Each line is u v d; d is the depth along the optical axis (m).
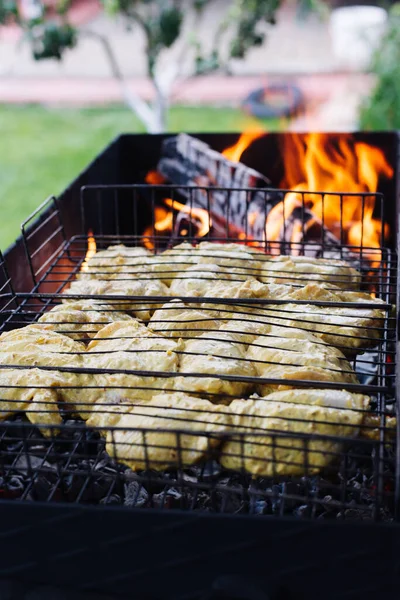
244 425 0.66
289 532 0.59
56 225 1.11
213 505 0.69
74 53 4.21
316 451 0.63
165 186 1.04
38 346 0.78
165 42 1.81
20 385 0.73
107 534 0.61
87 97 3.54
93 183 1.30
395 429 0.67
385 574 0.59
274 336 0.79
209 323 0.81
